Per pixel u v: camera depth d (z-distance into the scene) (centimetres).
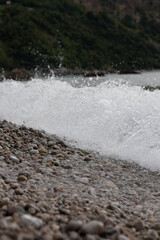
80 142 816
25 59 4859
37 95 1123
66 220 314
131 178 586
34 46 5191
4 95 1171
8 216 302
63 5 7112
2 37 5497
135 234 327
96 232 271
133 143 770
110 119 889
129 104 917
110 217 368
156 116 830
